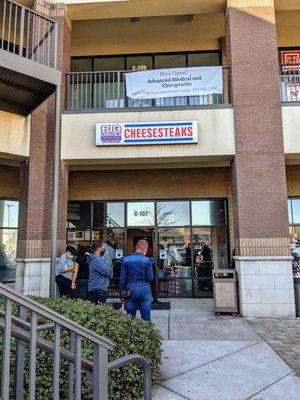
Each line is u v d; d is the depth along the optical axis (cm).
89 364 241
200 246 1174
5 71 728
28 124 941
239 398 413
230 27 976
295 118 933
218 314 877
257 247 881
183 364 521
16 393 272
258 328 740
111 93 1189
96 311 454
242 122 933
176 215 1188
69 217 1200
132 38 1242
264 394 423
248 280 869
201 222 1180
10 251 1170
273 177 906
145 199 1193
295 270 1008
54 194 828
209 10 1042
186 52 1291
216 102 1099
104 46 1288
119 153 955
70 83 1175
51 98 986
